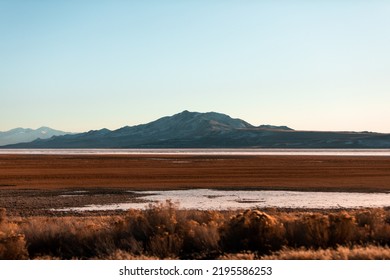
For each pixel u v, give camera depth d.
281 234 20.05
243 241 19.34
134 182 65.94
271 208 36.34
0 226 21.97
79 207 41.50
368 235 20.70
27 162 128.50
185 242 19.70
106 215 36.28
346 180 67.44
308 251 17.09
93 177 74.94
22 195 51.06
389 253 16.33
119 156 173.50
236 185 60.47
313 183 62.84
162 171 88.06
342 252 16.53
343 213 21.06
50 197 49.16
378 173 81.06
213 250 19.05
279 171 86.44
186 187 58.34
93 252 18.98
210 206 40.97
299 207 40.19
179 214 22.91
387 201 44.31
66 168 99.94
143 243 19.95
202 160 136.12
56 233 20.39
